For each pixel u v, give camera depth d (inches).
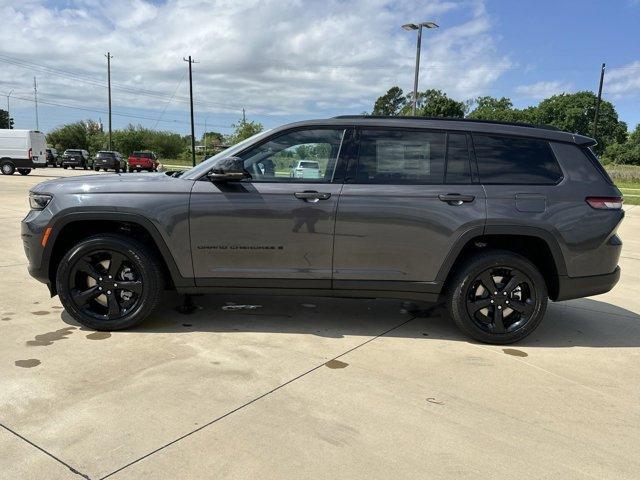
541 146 164.2
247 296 209.6
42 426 108.1
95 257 163.3
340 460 100.3
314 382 133.2
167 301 199.6
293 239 159.5
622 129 3801.7
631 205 753.0
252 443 104.7
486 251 164.4
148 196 158.9
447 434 111.0
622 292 244.4
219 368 139.4
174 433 107.3
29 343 152.9
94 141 2920.8
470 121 166.2
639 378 144.2
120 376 132.3
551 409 124.0
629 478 98.1
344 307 200.7
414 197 157.9
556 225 158.4
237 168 153.8
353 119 164.9
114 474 93.5
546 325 189.9
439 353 157.2
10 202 523.5
